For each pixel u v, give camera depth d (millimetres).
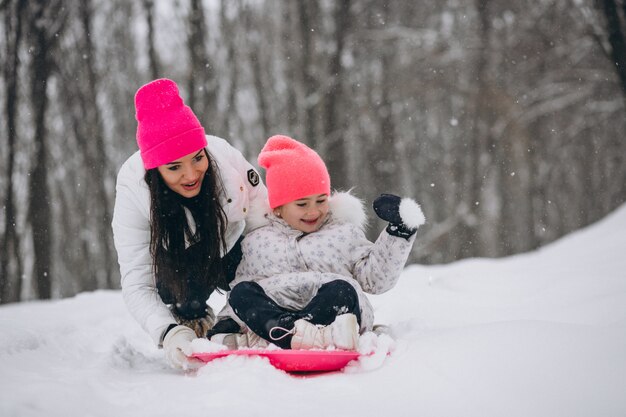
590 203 21906
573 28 17734
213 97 16719
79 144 15719
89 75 15031
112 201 19344
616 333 2607
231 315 3414
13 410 2127
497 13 19984
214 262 3477
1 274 12805
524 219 23062
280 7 18703
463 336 2799
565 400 2166
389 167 20406
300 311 3076
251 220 3660
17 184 13773
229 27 18453
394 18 20656
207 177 3402
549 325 2760
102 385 2547
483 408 2158
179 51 17719
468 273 6184
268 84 19812
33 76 12258
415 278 6070
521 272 5836
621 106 18062
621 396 2160
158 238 3326
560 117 20250
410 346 2812
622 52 10328
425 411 2166
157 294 3381
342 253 3439
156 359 3449
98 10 16719
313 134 17125
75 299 6074
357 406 2223
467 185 22516
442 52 20047
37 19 12133
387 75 20438
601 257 6133
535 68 19188
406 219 3135
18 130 13617
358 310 3072
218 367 2752
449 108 22797
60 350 3486
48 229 12773
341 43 17797
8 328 3549
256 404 2238
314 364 2730
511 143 20172
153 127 3234
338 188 16969
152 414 2223
